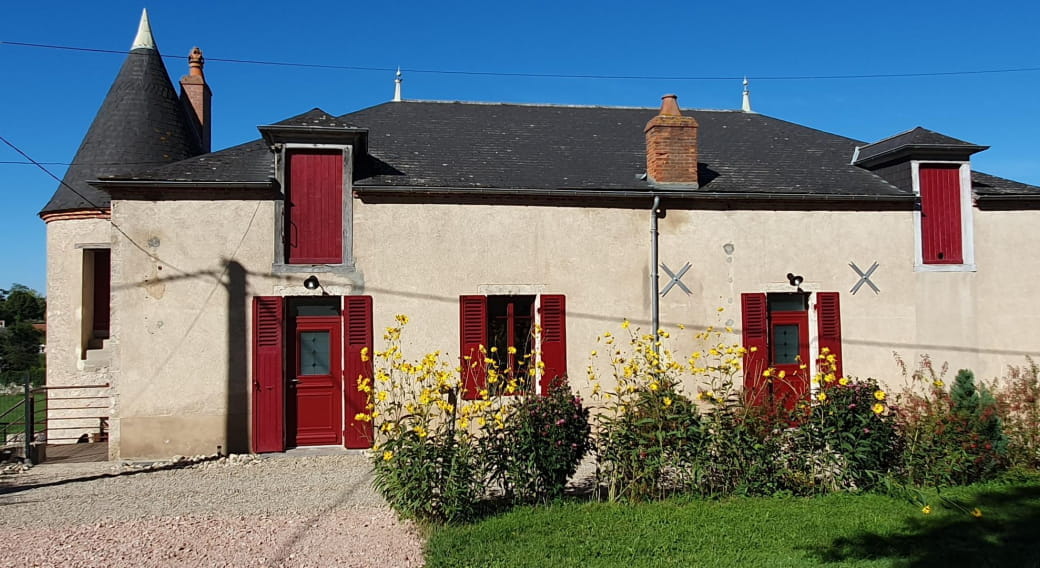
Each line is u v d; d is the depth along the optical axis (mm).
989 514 7121
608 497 7633
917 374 9875
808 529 6660
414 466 6805
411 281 11508
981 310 13266
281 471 9898
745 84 17625
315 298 11469
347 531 6988
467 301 11633
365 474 9656
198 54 16875
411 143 13102
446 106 15352
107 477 9633
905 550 6207
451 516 6895
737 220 12617
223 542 6688
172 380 10836
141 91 14836
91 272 14086
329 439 11391
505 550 6137
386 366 11266
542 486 7398
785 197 12555
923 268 13094
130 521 7430
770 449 7668
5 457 10664
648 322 12227
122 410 10695
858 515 7047
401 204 11555
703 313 12406
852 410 7723
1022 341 13352
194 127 16359
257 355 11000
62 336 13656
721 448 7555
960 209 13328
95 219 13719
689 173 12594
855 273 12875
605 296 12117
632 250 12266
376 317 11367
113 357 10734
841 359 12688
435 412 10703
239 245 11086
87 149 14250
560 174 12586
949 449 7938
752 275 12586
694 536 6469
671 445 7461
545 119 15312
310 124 11180
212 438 10875
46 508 8008
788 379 12742
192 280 10953
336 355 11492
